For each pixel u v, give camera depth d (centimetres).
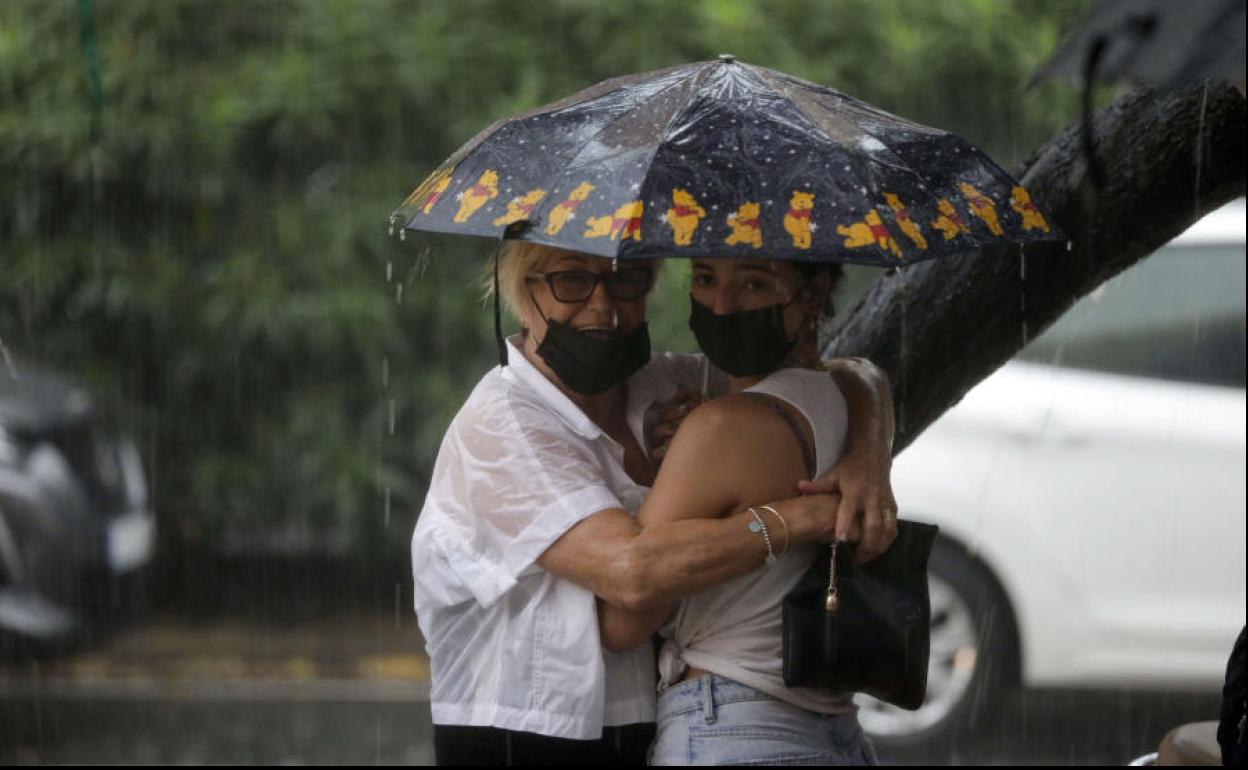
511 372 922
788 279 898
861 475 884
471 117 2675
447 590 913
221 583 2852
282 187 2738
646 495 918
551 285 900
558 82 2683
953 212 830
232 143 2695
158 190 2705
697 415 888
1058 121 2670
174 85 2692
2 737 2294
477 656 921
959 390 1065
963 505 2109
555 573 885
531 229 808
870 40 2680
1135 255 1024
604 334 902
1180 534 2073
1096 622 2091
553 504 879
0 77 2664
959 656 2128
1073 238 1013
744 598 891
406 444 2775
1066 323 2119
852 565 878
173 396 2775
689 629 904
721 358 907
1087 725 2267
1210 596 2070
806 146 818
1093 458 2092
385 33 2697
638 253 769
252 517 2802
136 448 2758
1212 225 2105
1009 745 2164
